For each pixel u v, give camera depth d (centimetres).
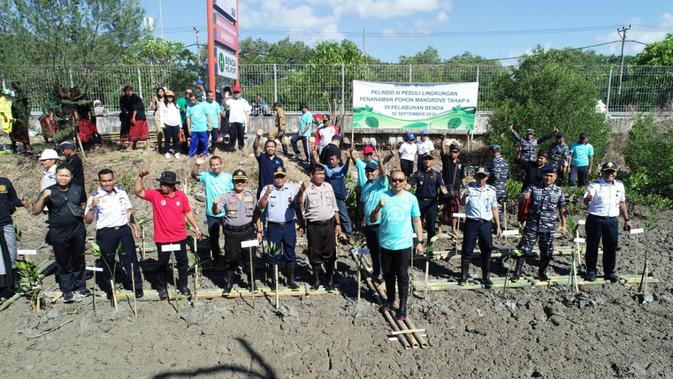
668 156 1344
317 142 1392
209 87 1397
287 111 1773
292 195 694
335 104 1659
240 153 1409
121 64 1630
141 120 1405
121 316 639
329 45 3092
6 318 637
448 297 717
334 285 746
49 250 890
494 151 999
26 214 1071
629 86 1902
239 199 680
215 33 1408
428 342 596
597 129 1600
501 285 750
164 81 1720
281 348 580
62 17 1239
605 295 732
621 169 1634
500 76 1786
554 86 1609
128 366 541
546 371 543
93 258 842
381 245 627
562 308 682
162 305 674
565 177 1379
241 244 669
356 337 604
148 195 657
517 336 616
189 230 987
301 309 671
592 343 599
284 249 703
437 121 1692
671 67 1878
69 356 558
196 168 749
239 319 641
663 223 1125
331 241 699
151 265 806
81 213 666
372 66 1775
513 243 960
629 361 560
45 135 1345
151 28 1412
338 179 907
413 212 626
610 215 748
